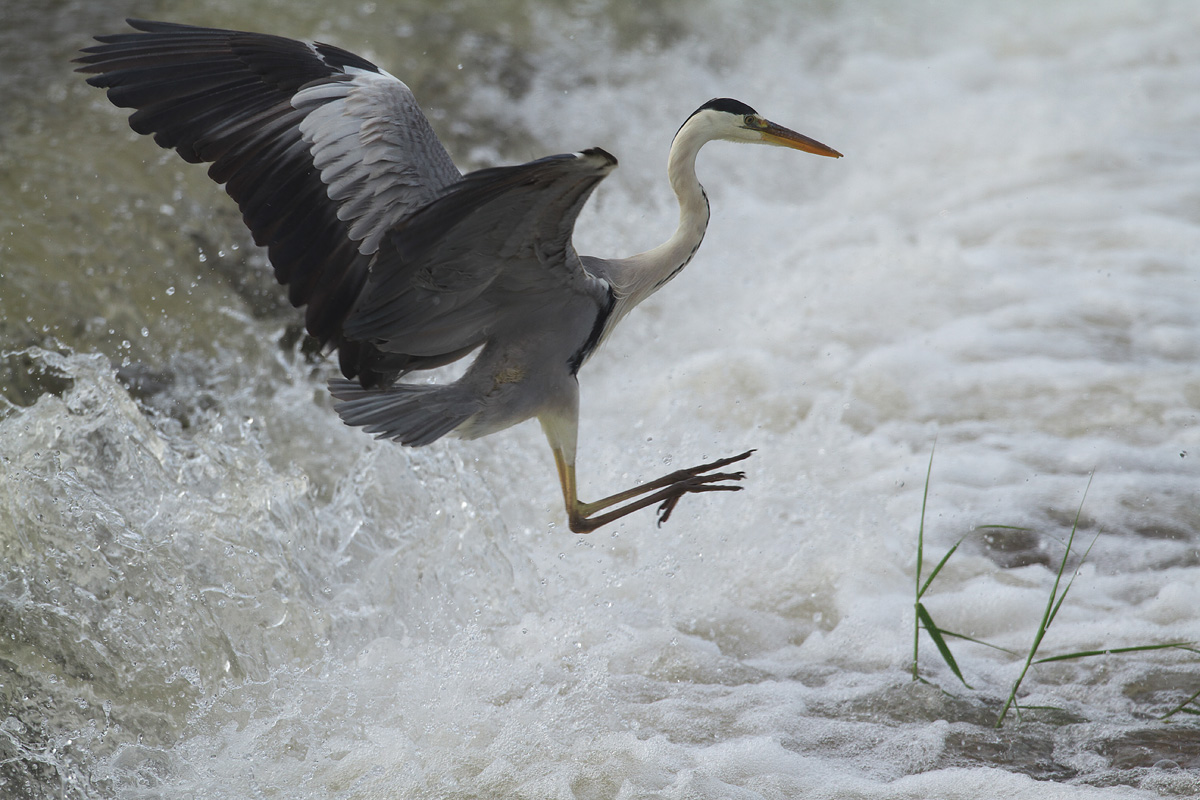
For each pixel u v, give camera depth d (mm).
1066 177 18547
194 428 12609
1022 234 16906
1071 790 7250
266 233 7754
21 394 11891
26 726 8055
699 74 20922
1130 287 15328
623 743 7887
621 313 8445
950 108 21250
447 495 10547
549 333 7746
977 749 7863
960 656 9227
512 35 20422
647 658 9219
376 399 7598
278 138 7848
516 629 9711
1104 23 24859
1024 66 23000
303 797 7695
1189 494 11406
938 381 13609
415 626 9867
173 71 7836
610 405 13719
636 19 22016
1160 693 8500
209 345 13375
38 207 13938
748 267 16516
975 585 10094
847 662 9250
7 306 12539
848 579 10281
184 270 13961
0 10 17812
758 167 19109
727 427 13031
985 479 11805
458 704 8461
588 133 18609
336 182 7348
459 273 7016
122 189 14586
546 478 12203
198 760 8148
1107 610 9719
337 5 19812
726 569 10555
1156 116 20688
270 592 9414
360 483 11047
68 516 9219
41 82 16172
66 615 8844
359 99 7613
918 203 18188
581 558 10797
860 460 12188
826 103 21109
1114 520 11047
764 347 14586
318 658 9273
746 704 8586
